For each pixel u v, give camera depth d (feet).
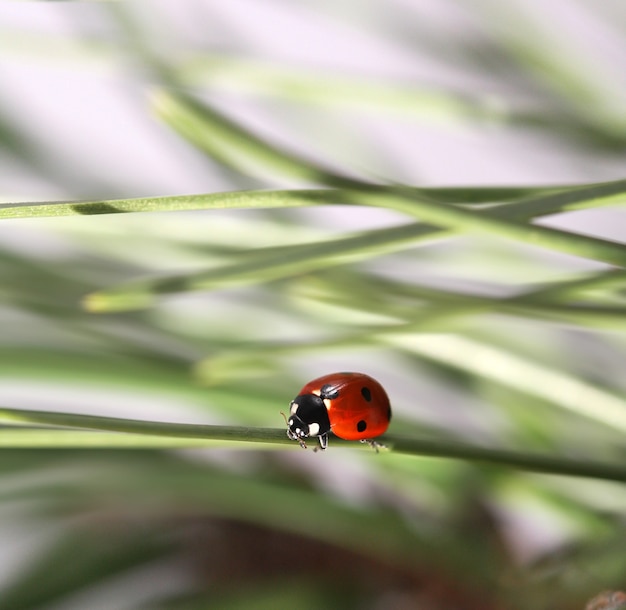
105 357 0.67
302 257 0.58
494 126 0.66
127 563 0.67
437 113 0.65
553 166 0.69
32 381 0.66
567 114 0.66
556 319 0.60
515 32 0.68
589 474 0.57
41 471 0.66
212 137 0.56
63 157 0.70
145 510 0.69
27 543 0.70
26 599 0.66
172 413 0.73
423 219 0.56
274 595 0.66
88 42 0.66
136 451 0.67
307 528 0.67
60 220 0.67
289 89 0.65
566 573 0.62
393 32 0.70
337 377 0.64
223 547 0.68
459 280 0.68
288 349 0.62
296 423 0.63
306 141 0.72
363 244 0.57
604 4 0.68
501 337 0.69
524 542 0.67
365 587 0.67
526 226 0.55
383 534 0.67
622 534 0.62
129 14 0.67
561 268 0.68
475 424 0.70
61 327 0.67
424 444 0.57
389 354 0.72
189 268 0.68
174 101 0.56
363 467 0.69
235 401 0.67
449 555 0.67
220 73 0.65
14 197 0.69
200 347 0.69
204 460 0.68
